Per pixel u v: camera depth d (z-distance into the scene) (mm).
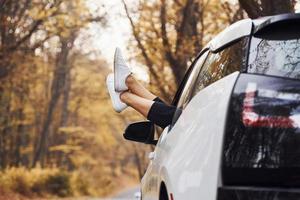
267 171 3291
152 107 4781
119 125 55969
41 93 46406
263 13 9250
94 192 50188
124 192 61562
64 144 50656
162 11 19703
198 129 3787
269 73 3570
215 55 4332
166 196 4324
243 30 3895
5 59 25312
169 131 4723
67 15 23922
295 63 3570
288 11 9148
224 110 3473
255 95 3436
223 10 17016
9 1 22625
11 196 32938
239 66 3703
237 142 3361
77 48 45031
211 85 3982
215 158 3395
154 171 4980
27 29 25281
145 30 20188
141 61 22359
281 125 3326
